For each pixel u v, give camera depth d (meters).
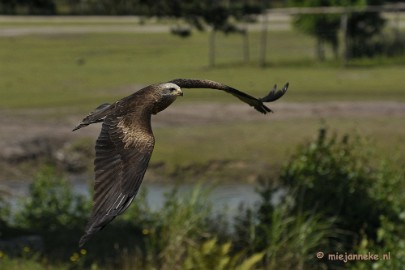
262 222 16.38
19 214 19.22
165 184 26.78
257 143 29.94
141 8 25.55
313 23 62.03
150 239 16.41
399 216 15.97
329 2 62.28
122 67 57.44
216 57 65.00
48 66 57.38
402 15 93.00
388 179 17.22
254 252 15.37
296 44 72.25
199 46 71.75
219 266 12.81
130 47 70.62
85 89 45.22
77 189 26.03
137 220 18.61
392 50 62.03
